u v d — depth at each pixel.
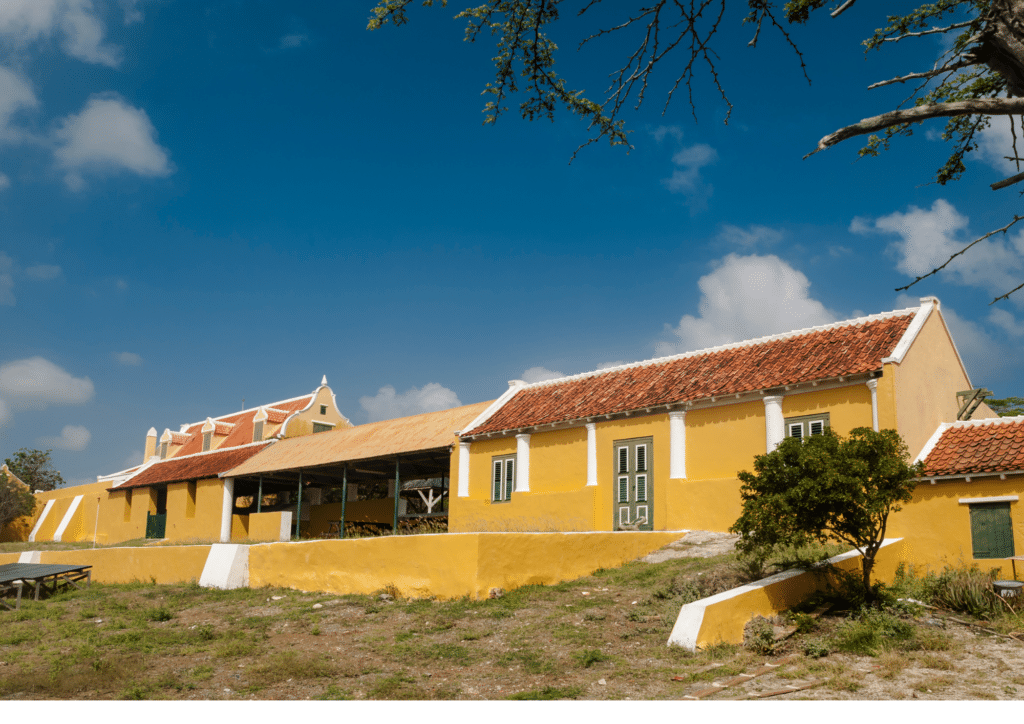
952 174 8.84
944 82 8.20
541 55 8.37
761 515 13.19
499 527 25.73
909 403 18.31
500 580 15.52
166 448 51.03
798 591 13.50
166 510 42.97
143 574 24.12
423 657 11.95
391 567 17.02
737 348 23.56
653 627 12.84
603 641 12.24
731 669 10.50
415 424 32.47
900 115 6.63
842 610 13.26
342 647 12.93
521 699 9.66
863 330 20.78
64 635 15.66
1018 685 9.61
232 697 10.25
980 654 11.03
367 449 31.97
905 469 13.04
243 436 44.06
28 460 70.56
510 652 11.90
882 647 11.27
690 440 21.73
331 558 18.61
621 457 23.19
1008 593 13.12
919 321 19.64
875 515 13.35
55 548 44.47
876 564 15.20
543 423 25.12
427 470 34.28
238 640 14.00
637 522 22.30
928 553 16.17
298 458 35.66
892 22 8.08
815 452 13.06
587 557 17.33
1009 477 15.34
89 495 52.09
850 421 18.67
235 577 20.67
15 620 18.47
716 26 7.91
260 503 36.38
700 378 22.69
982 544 15.45
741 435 20.61
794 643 11.73
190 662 12.62
